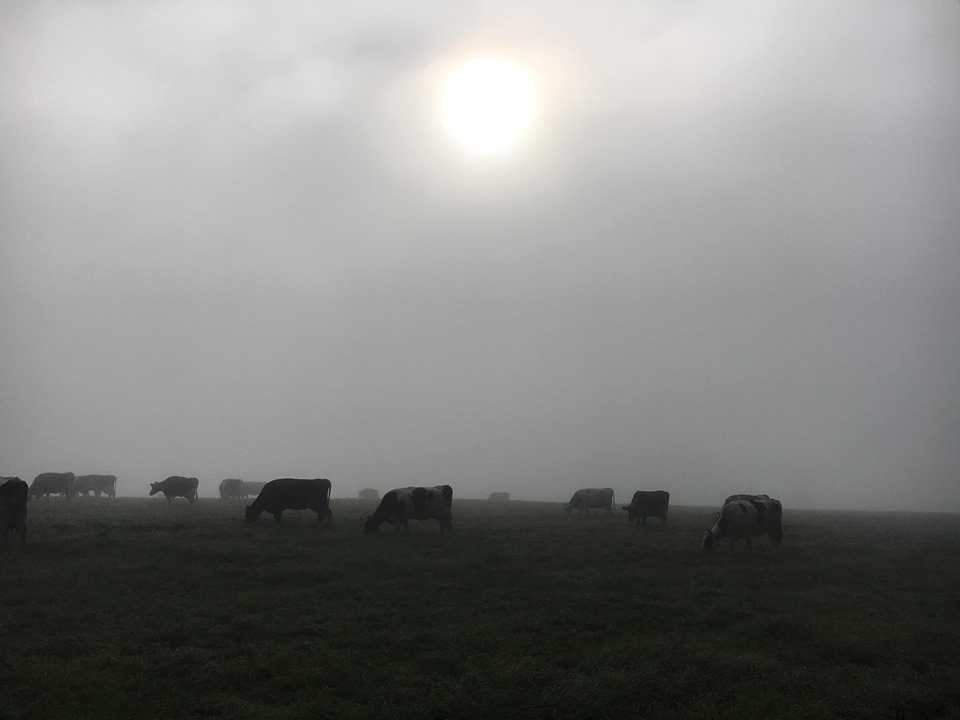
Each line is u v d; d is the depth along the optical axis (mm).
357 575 20312
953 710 11047
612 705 10930
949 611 18156
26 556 22359
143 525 30109
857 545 31531
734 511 28547
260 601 16984
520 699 11031
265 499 34344
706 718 10469
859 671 12969
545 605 17312
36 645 13453
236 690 11680
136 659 12766
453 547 26172
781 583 21422
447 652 13406
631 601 17766
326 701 10883
